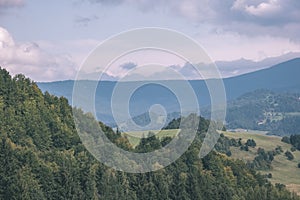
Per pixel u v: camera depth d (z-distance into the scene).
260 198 171.50
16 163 144.25
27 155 148.25
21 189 133.75
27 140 164.75
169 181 157.88
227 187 166.75
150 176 155.25
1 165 140.50
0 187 135.50
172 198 157.00
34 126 169.38
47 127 171.88
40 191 137.12
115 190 146.62
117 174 151.38
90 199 142.00
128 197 148.12
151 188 153.25
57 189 141.12
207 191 161.38
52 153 157.50
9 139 156.12
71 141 166.62
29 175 142.38
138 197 152.00
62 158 153.38
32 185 138.25
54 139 170.12
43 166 146.25
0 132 161.88
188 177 161.12
